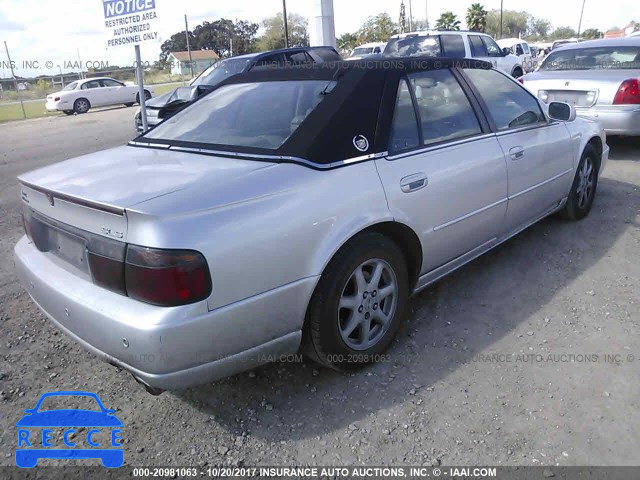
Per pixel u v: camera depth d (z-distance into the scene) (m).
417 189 3.04
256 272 2.35
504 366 2.97
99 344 2.36
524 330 3.31
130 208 2.17
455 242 3.45
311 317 2.68
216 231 2.24
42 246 2.81
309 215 2.53
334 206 2.62
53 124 17.38
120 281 2.26
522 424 2.54
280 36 49.91
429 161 3.16
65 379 3.02
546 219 5.16
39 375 3.06
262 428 2.60
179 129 3.40
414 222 3.04
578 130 4.71
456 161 3.32
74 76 29.02
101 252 2.31
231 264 2.26
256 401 2.79
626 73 7.20
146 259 2.15
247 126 3.09
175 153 3.05
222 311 2.26
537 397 2.71
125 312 2.22
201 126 3.30
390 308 3.08
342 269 2.69
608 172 6.70
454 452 2.40
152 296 2.17
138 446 2.52
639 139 8.52
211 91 3.76
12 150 11.82
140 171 2.68
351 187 2.72
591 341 3.16
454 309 3.61
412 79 3.26
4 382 3.00
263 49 50.16
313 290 2.60
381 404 2.72
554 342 3.17
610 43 7.96
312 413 2.68
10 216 6.12
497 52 14.78
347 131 2.82
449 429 2.53
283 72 3.47
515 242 4.65
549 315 3.46
